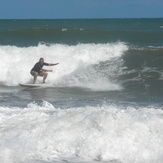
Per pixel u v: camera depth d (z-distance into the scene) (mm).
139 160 19125
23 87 52219
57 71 58844
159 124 22438
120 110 26250
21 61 61531
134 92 47062
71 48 66375
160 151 19797
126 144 20547
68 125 23391
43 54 64562
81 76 56844
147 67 59625
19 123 25000
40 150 20781
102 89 49375
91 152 20219
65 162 19016
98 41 106250
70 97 43969
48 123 23906
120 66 60500
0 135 22766
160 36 124062
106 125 22578
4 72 59625
